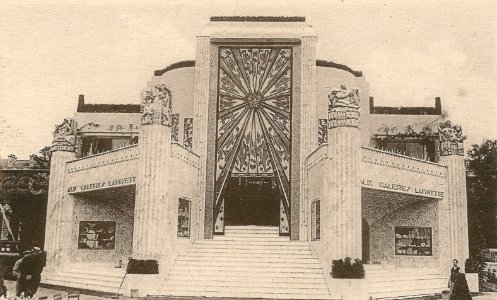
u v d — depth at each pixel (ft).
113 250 89.51
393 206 87.15
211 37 90.27
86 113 103.24
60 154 90.79
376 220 89.56
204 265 74.74
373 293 68.90
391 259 88.17
